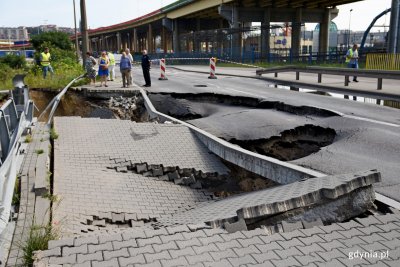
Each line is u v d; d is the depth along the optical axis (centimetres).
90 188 699
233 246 399
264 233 428
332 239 418
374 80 2225
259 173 745
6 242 454
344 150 814
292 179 669
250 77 2711
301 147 974
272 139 968
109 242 403
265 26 5600
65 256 374
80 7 2278
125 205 675
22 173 664
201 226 443
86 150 850
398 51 3238
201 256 377
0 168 482
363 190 506
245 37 7156
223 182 812
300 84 2100
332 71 1934
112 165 799
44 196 599
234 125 1070
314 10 6312
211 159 870
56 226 520
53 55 3269
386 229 442
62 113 1764
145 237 414
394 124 1011
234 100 1569
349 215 491
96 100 1720
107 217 627
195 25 8788
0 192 448
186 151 894
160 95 1672
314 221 463
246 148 948
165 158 848
